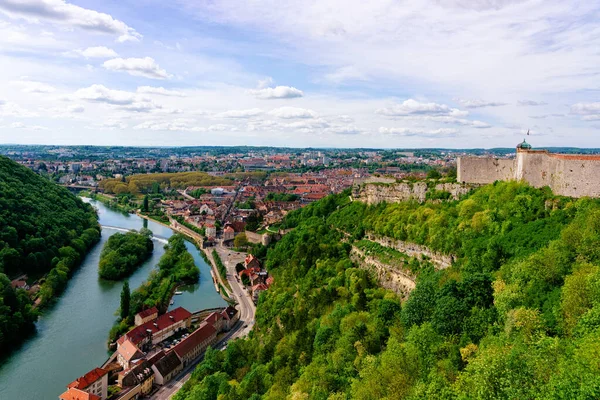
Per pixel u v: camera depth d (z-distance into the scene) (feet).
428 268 520.01
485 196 521.65
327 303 584.81
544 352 251.60
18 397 560.20
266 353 550.77
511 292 339.36
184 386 572.10
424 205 613.93
